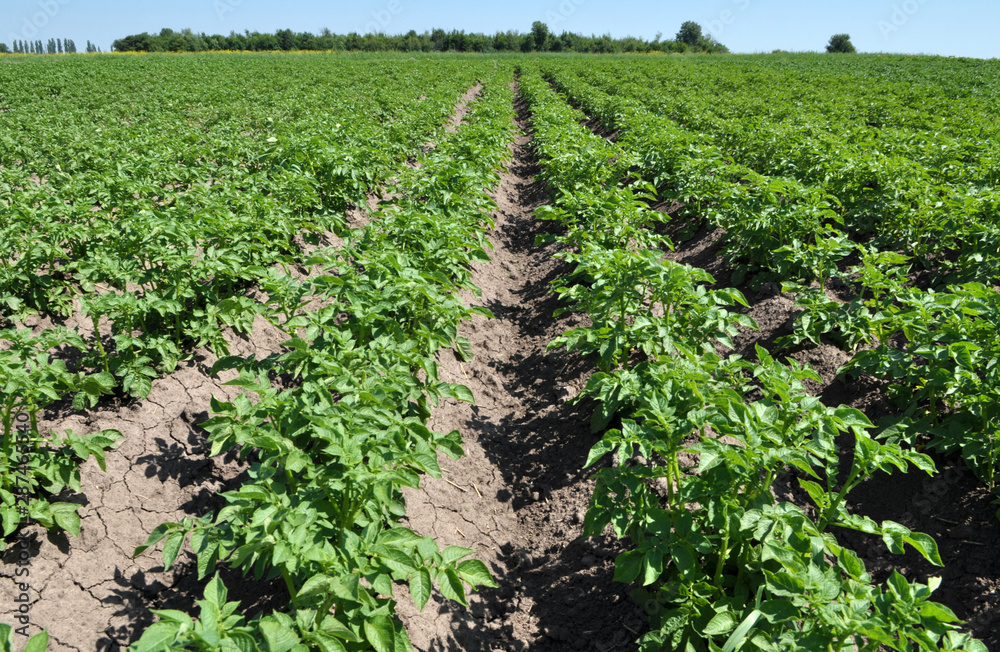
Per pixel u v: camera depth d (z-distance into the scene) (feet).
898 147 37.01
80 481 14.30
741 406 10.62
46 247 20.83
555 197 38.42
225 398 18.60
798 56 200.75
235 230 22.41
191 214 24.39
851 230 29.17
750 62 163.32
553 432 19.56
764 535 9.75
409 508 15.47
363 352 14.23
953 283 22.26
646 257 18.06
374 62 165.37
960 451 15.02
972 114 56.85
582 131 48.16
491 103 67.82
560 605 13.78
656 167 40.09
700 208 33.73
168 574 13.41
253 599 12.82
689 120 61.26
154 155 31.96
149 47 247.70
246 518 10.72
